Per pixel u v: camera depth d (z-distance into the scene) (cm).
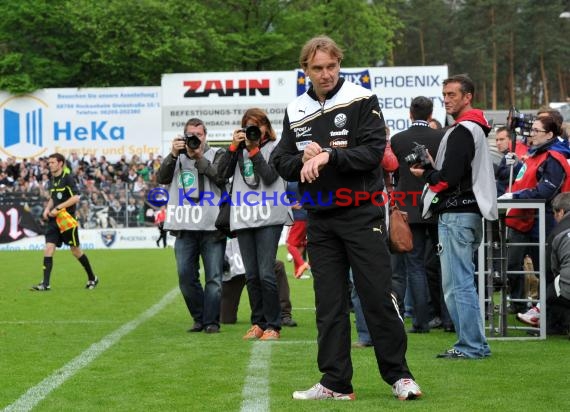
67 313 1451
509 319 1347
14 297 1727
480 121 930
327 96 754
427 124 1209
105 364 945
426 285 1198
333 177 741
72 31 5159
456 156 920
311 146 721
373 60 6444
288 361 959
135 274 2322
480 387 806
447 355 970
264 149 1152
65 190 1892
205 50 5188
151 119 4119
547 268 1177
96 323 1317
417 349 1045
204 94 4091
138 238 3903
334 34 5716
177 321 1345
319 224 758
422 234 1188
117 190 3903
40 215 3875
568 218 1121
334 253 759
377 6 6400
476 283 1223
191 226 1188
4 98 4134
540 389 797
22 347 1070
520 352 1009
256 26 5519
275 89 4059
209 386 821
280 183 1132
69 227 1894
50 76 5062
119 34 4984
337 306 759
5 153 4128
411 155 942
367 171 743
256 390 801
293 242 1922
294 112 766
